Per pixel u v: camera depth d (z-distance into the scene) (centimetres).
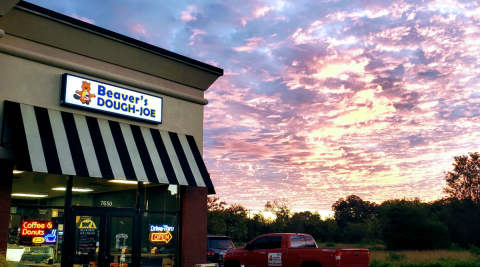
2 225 1188
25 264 1236
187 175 1612
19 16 1265
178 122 1725
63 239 1329
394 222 6569
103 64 1505
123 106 1525
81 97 1402
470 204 7556
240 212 7762
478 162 7731
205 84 1836
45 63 1347
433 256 3822
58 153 1266
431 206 9469
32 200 1280
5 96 1252
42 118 1297
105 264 1413
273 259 1727
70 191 1368
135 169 1453
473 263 3003
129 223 1507
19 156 1171
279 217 8869
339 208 14562
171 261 1611
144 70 1619
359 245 7488
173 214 1655
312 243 1767
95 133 1415
